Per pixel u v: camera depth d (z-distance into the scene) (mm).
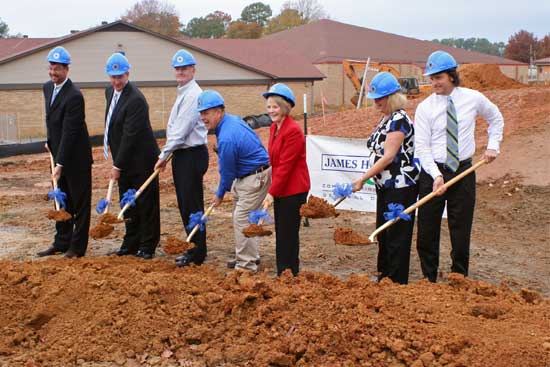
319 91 51688
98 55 34031
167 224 9633
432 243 5988
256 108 39688
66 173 7168
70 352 4574
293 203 6035
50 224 9828
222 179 6359
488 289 5191
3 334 4801
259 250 7809
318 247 7980
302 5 93812
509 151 12742
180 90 6723
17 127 31828
